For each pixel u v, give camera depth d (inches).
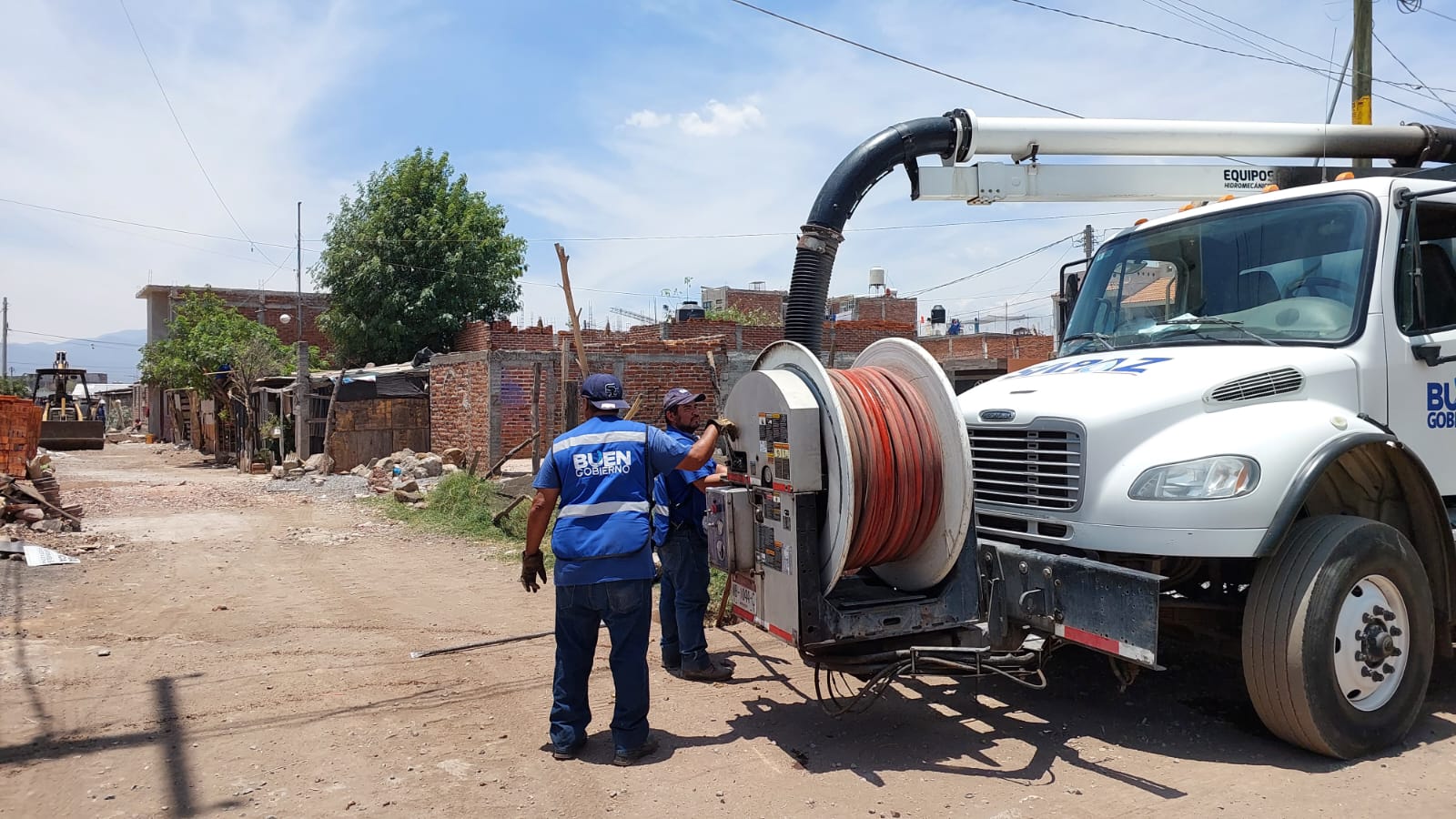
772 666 228.8
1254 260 204.2
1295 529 164.9
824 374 167.9
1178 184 330.0
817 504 170.6
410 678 218.2
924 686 210.1
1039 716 189.0
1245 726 181.2
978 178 326.6
